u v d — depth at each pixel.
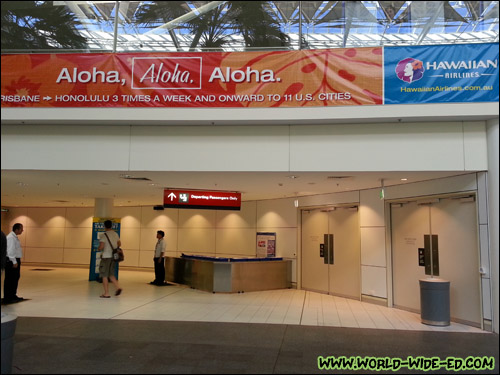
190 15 9.35
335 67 8.27
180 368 5.47
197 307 9.84
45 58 8.71
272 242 14.19
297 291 12.82
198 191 11.85
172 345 6.54
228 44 9.38
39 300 10.54
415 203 9.91
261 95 8.36
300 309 9.82
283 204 13.99
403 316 9.19
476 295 8.30
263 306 10.13
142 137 8.77
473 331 7.82
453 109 7.90
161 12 9.30
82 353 6.04
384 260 10.49
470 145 8.09
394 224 10.47
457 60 8.02
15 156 8.84
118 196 14.80
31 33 9.52
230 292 12.17
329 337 7.21
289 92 8.32
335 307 10.15
